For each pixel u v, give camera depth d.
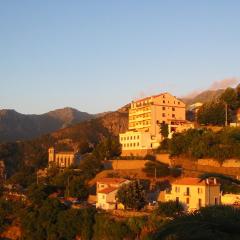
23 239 148.62
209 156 179.38
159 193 152.75
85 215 133.62
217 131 194.00
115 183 159.50
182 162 188.12
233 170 170.25
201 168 179.25
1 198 187.25
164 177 176.12
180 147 190.50
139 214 128.25
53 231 139.12
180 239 31.25
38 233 143.12
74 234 134.50
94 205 156.00
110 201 148.38
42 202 157.62
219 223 30.30
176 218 32.00
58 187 191.00
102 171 194.88
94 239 128.25
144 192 143.00
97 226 129.00
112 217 129.00
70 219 135.75
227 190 136.12
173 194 137.25
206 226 30.28
